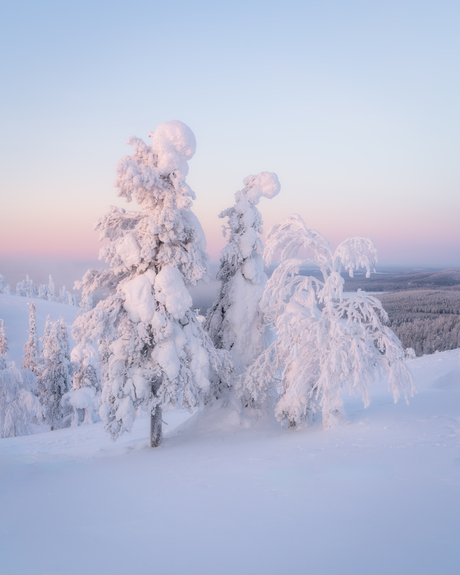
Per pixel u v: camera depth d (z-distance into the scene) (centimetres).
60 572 455
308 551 454
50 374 3850
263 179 1711
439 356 3544
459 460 720
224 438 1406
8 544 543
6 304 12350
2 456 1529
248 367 1589
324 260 1327
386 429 1066
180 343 1405
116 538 543
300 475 754
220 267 1750
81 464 1193
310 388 1364
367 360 1191
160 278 1367
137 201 1416
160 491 762
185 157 1416
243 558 455
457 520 487
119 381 1343
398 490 607
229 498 670
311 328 1285
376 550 439
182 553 482
